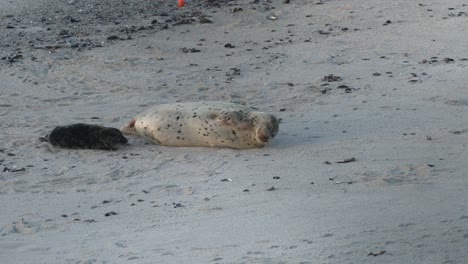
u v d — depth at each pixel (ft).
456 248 112.68
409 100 220.84
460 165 163.53
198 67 265.13
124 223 135.13
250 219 132.26
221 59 274.16
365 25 311.27
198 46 290.97
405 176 156.97
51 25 321.11
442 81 239.09
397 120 202.49
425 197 140.56
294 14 330.13
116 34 308.19
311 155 175.52
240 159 175.52
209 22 322.34
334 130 196.24
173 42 296.30
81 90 243.19
